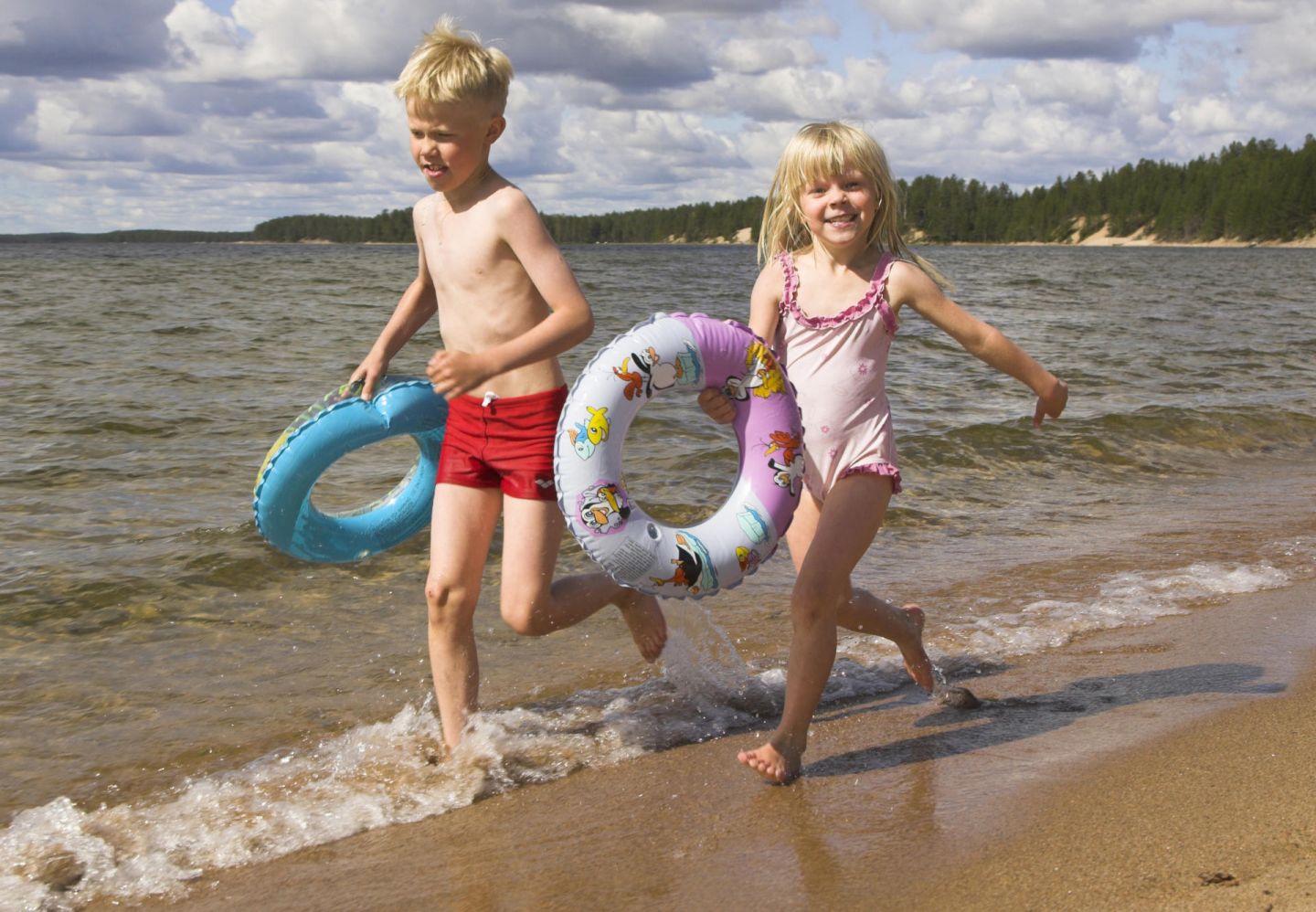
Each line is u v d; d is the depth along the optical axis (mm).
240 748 2863
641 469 6164
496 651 3588
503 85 2744
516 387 2770
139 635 3693
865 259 2900
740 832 2293
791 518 2807
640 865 2156
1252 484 6461
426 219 2902
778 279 2953
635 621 3086
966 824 2254
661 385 2715
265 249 89062
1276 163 111750
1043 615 3928
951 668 3420
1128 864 2027
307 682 3336
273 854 2277
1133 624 3822
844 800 2439
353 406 3076
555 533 2803
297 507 3074
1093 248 115000
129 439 6723
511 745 2793
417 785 2592
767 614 3979
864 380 2846
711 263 50156
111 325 13344
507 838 2316
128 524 4910
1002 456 6879
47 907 2080
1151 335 14609
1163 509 5750
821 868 2098
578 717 3012
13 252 68188
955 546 4961
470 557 2789
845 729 2928
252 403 8023
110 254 60812
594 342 12633
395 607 4031
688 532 2730
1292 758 2535
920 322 14781
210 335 12398
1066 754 2633
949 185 144125
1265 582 4293
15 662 3443
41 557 4422
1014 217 140125
